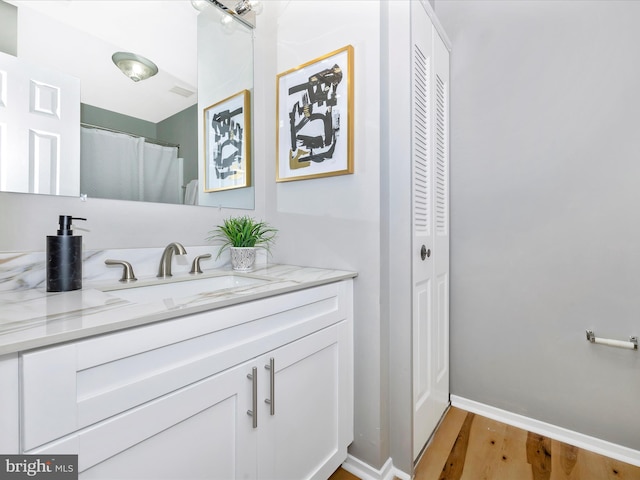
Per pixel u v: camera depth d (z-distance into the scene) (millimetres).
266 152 1565
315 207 1355
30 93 884
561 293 1410
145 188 1132
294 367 951
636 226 1249
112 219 1045
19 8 869
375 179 1169
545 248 1447
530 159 1476
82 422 510
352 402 1212
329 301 1101
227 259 1387
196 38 1287
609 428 1309
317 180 1347
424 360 1335
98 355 528
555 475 1194
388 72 1213
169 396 634
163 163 1185
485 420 1567
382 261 1177
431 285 1416
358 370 1212
